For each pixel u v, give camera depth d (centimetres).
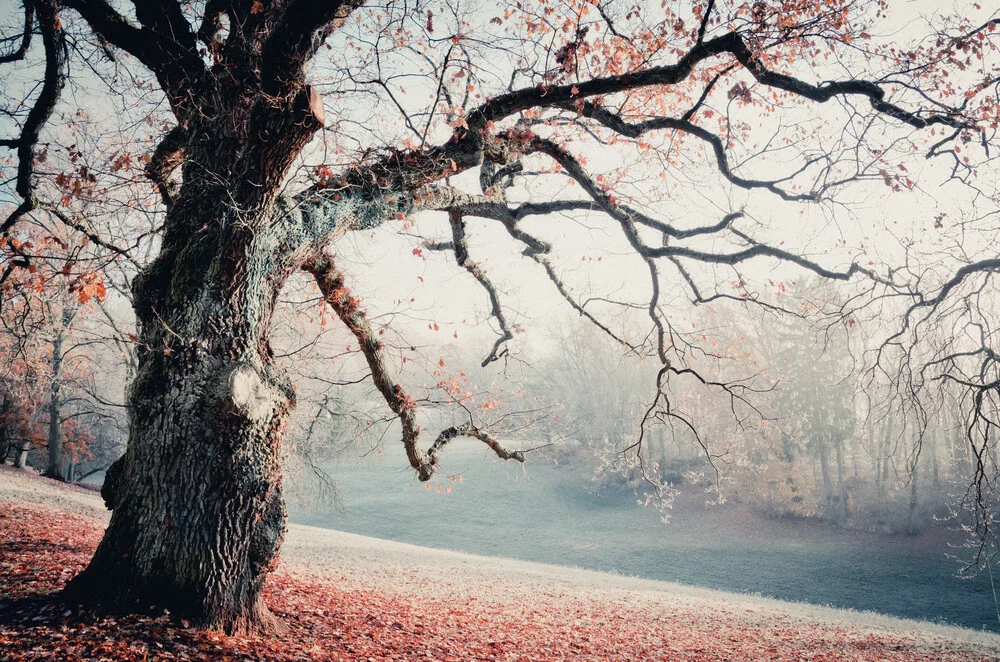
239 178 589
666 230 968
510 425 968
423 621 1018
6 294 615
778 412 3397
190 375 571
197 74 662
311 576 1395
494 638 1011
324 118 573
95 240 595
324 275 743
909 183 791
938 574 3017
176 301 587
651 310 958
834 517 3800
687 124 802
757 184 848
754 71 695
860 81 700
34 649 471
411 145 652
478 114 717
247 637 571
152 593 549
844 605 2756
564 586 1973
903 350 969
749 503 4156
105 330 2350
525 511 4253
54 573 711
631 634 1271
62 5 659
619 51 773
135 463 574
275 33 545
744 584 3080
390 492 4694
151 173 664
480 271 1056
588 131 933
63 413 3403
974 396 891
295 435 1847
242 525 579
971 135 758
